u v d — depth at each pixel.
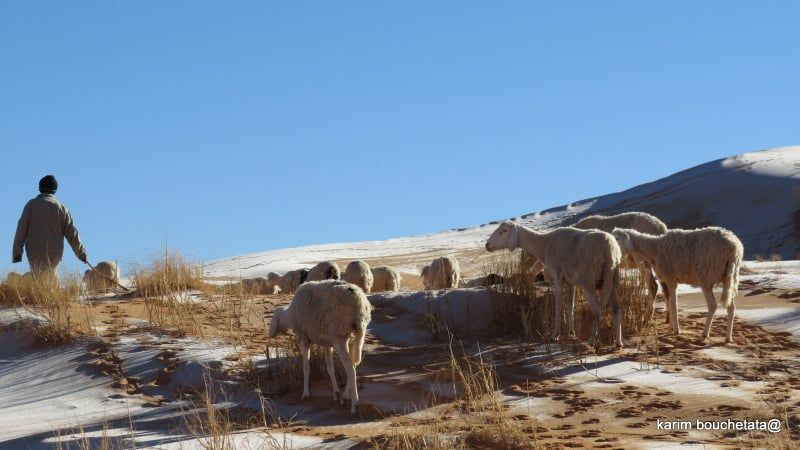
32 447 10.66
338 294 11.59
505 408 11.30
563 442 9.75
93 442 10.63
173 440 10.55
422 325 16.02
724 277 14.54
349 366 11.57
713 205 60.25
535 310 15.57
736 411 10.86
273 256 63.34
